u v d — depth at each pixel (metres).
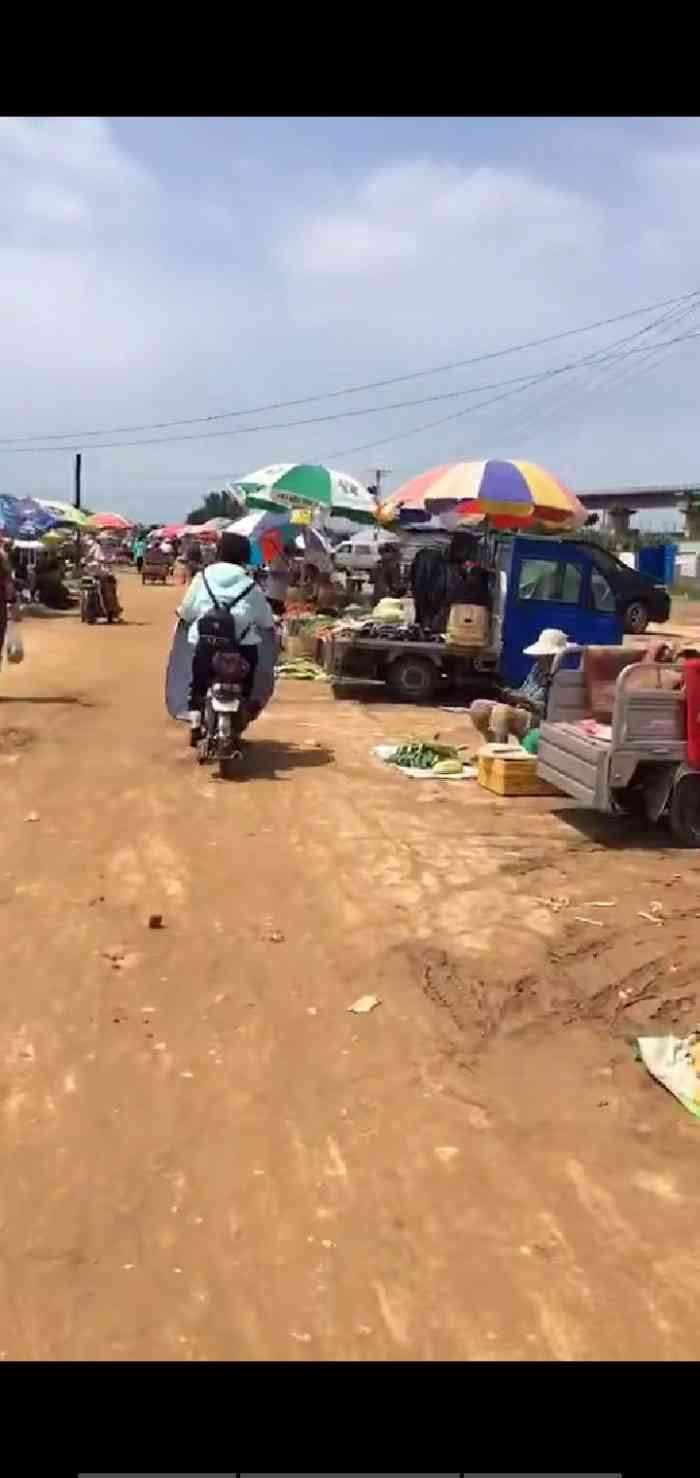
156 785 9.75
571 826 8.70
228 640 10.23
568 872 7.43
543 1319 3.28
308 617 20.80
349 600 24.05
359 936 6.17
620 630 15.49
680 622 35.06
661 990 5.53
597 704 9.21
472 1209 3.79
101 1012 5.21
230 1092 4.52
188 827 8.36
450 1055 4.89
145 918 6.41
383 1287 3.40
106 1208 3.75
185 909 6.57
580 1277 3.46
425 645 15.62
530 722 11.17
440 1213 3.76
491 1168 4.03
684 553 61.22
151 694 15.64
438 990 5.52
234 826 8.43
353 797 9.48
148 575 51.62
